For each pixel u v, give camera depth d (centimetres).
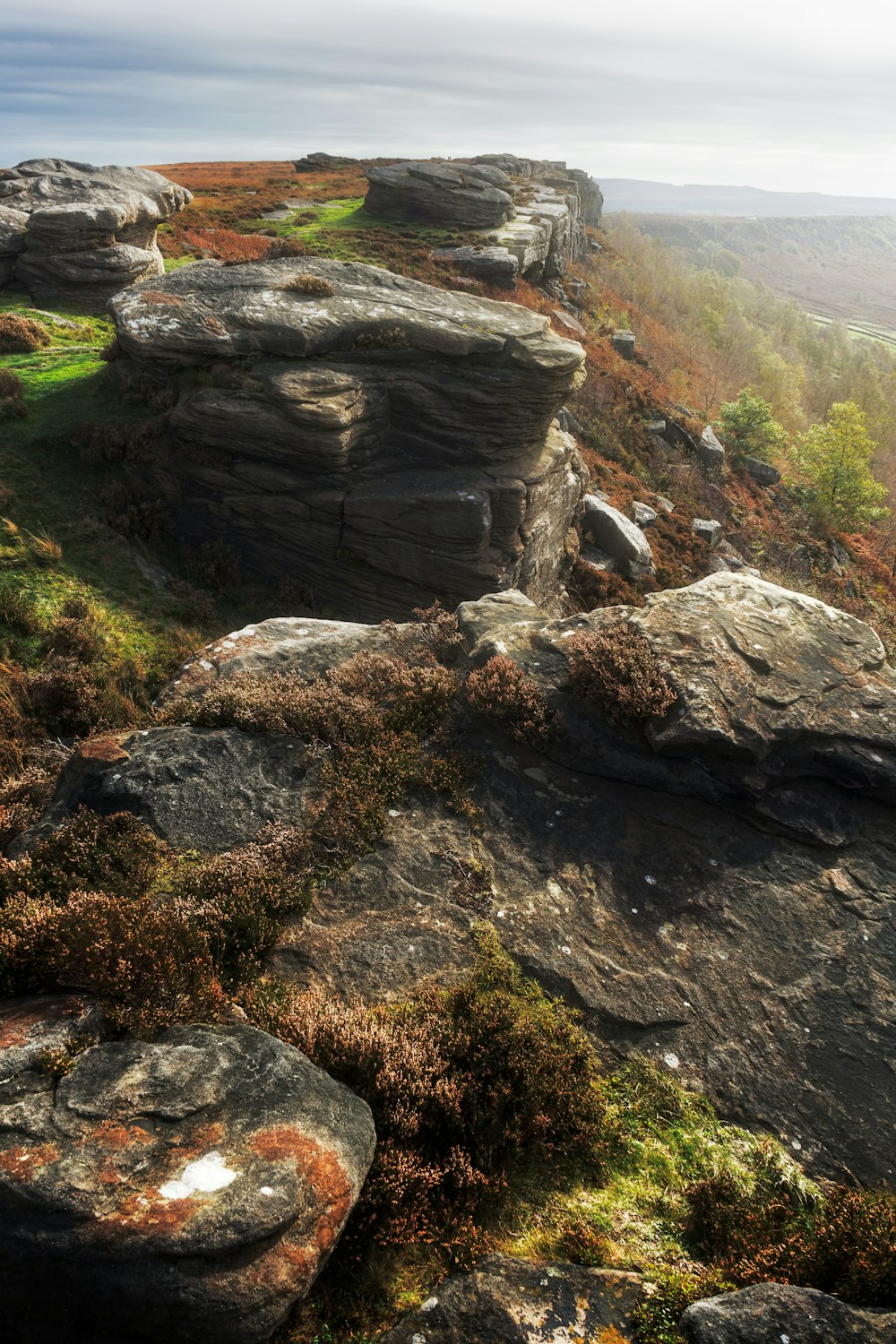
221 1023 620
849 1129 673
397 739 1016
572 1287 519
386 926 798
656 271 9756
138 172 3844
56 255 3034
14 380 2248
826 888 880
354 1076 618
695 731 938
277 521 2091
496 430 2186
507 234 4950
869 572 4756
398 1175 555
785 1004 766
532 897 848
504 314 2339
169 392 2141
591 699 1023
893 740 971
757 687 1001
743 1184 619
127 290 2272
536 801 962
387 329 2161
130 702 1442
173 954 646
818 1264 539
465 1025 688
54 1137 471
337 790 936
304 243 4472
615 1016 745
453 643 1219
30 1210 430
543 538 2470
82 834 840
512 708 1030
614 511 3362
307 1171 488
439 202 5059
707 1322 480
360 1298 507
